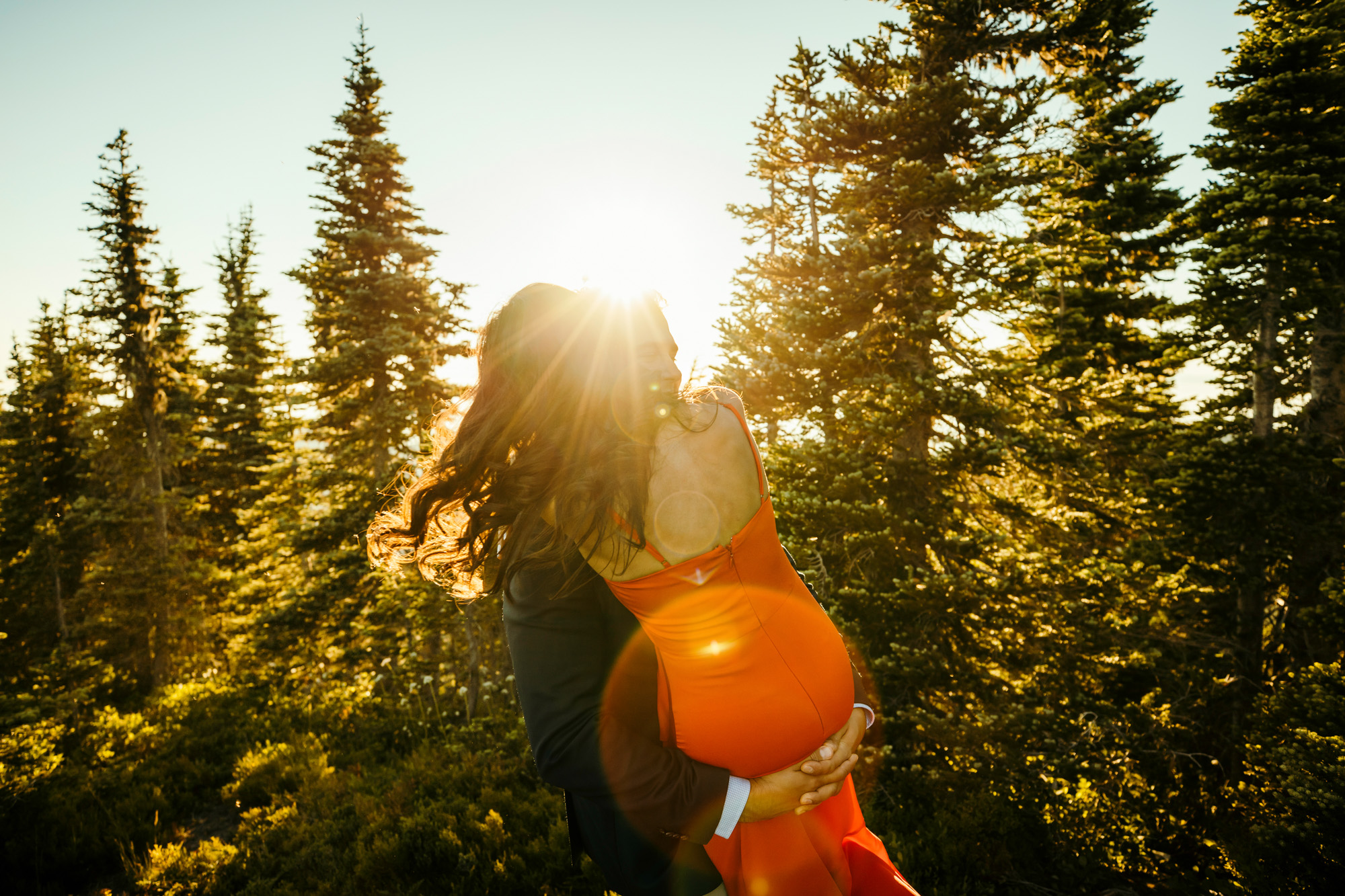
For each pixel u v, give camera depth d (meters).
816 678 1.16
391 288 15.70
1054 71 11.73
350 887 7.59
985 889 6.99
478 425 1.15
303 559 21.23
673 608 1.05
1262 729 8.02
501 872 7.33
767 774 1.13
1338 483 9.84
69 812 10.84
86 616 21.05
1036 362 13.53
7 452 22.30
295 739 13.52
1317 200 9.43
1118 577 9.64
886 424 8.91
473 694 12.69
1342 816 6.43
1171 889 7.21
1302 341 10.55
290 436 25.97
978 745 8.30
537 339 1.06
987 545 8.78
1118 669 9.84
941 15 10.58
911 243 9.25
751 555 1.06
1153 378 12.93
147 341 21.78
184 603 21.33
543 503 1.00
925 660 8.43
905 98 9.91
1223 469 9.53
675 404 1.01
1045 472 9.54
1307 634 9.46
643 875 1.13
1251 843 7.00
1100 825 7.98
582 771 1.02
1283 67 10.34
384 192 17.12
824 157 10.72
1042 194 13.48
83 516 21.58
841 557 8.90
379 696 15.02
